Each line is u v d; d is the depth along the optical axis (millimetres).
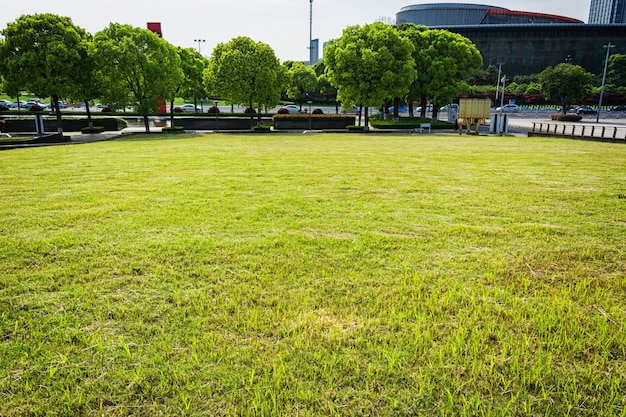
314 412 2338
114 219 6004
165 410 2357
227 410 2344
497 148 17109
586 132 29156
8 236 5234
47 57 26031
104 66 27188
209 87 34031
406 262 4414
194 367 2703
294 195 7586
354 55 31422
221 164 11750
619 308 3447
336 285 3879
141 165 11594
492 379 2586
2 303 3541
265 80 32438
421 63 37906
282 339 3016
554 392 2494
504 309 3398
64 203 6973
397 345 2916
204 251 4719
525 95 68875
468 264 4367
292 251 4727
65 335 3059
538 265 4359
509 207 6746
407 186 8453
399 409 2363
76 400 2430
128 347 2918
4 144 20422
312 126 35812
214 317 3289
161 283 3914
